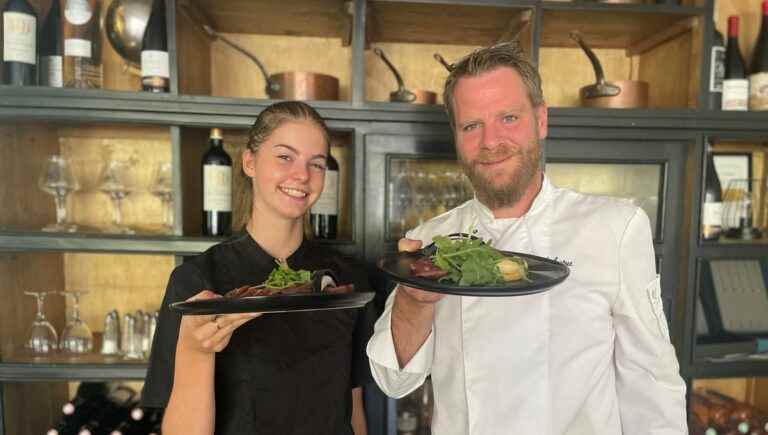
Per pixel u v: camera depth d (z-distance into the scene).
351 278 1.15
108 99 1.35
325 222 1.53
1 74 1.38
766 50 1.69
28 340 1.48
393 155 1.46
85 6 1.45
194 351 0.82
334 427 1.00
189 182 1.48
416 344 0.98
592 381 0.91
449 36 1.69
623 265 0.91
